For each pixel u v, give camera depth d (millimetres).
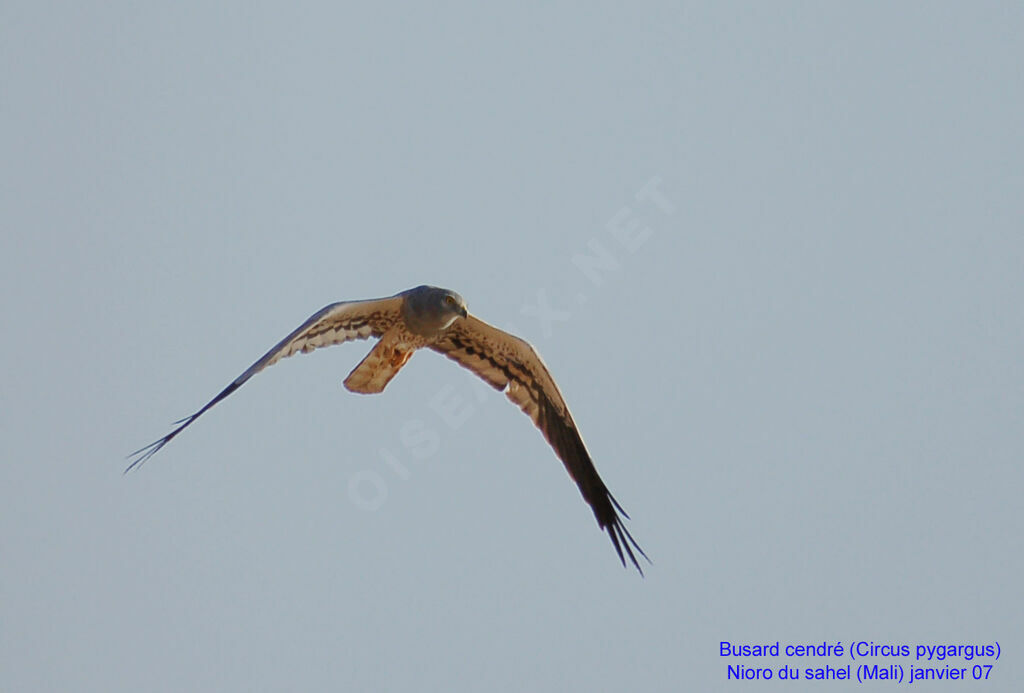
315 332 14016
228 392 12945
